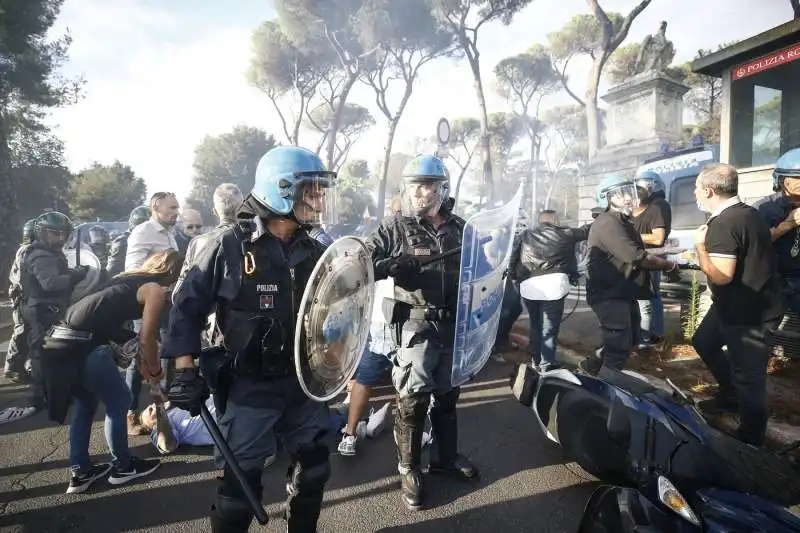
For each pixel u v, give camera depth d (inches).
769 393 135.3
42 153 893.2
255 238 66.7
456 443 106.7
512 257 155.2
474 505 95.1
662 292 276.4
